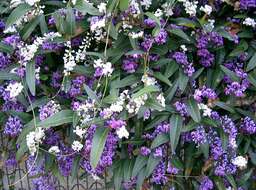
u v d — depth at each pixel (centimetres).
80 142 74
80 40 84
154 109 74
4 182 96
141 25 79
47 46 79
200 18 86
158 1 83
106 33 78
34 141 75
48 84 85
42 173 85
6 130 80
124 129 69
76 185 99
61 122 73
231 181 79
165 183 80
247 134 82
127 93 73
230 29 86
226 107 79
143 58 78
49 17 86
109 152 75
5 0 89
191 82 80
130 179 81
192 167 81
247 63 85
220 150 77
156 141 75
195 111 75
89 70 79
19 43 80
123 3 74
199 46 82
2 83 82
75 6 77
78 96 78
